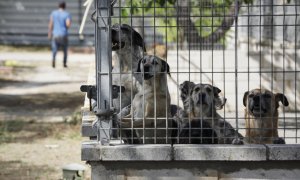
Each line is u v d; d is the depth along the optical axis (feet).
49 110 56.85
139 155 21.18
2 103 61.11
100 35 21.81
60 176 33.83
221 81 42.70
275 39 42.60
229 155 21.13
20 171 35.09
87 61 106.01
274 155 21.09
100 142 21.63
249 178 21.42
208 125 23.84
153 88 24.50
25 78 83.71
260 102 25.39
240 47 45.29
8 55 114.62
